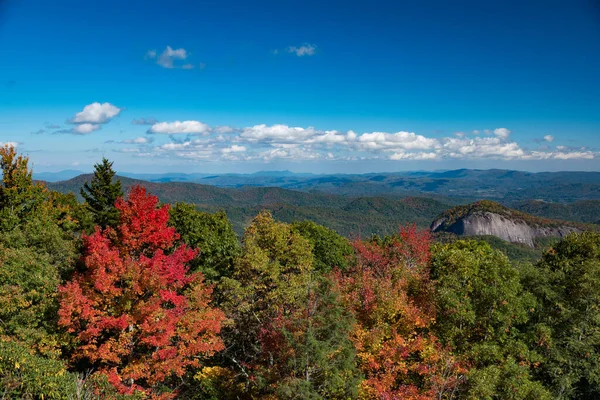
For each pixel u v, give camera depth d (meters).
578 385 21.14
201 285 24.05
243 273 27.19
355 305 21.38
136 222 20.72
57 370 13.70
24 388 12.66
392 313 20.20
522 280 23.16
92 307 18.83
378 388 17.27
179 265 22.03
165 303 22.78
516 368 17.09
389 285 22.36
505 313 19.50
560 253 30.91
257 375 18.69
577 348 20.09
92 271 19.72
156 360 19.56
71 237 30.66
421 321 20.09
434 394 16.83
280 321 20.02
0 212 30.64
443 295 20.25
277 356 19.66
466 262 21.14
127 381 20.16
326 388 16.75
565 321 21.50
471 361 19.03
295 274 28.42
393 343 19.19
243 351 26.95
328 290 17.28
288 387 15.70
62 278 22.70
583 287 21.25
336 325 16.31
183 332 20.30
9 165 33.03
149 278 18.56
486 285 20.19
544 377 20.66
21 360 13.25
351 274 34.72
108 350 18.34
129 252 21.83
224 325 25.53
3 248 21.62
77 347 19.27
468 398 16.41
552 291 21.95
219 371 23.92
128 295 18.89
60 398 12.78
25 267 19.83
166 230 22.03
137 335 19.94
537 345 20.48
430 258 35.12
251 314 26.84
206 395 23.67
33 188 34.59
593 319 20.72
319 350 15.55
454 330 20.00
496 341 19.78
